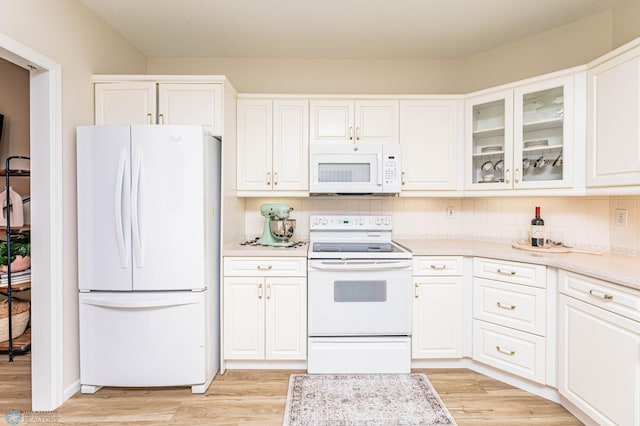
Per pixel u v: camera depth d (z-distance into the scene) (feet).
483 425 5.94
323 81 9.97
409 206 10.02
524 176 7.76
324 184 8.56
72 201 6.91
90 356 6.87
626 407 4.91
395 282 7.75
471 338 7.83
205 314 7.06
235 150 8.82
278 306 7.81
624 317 4.98
